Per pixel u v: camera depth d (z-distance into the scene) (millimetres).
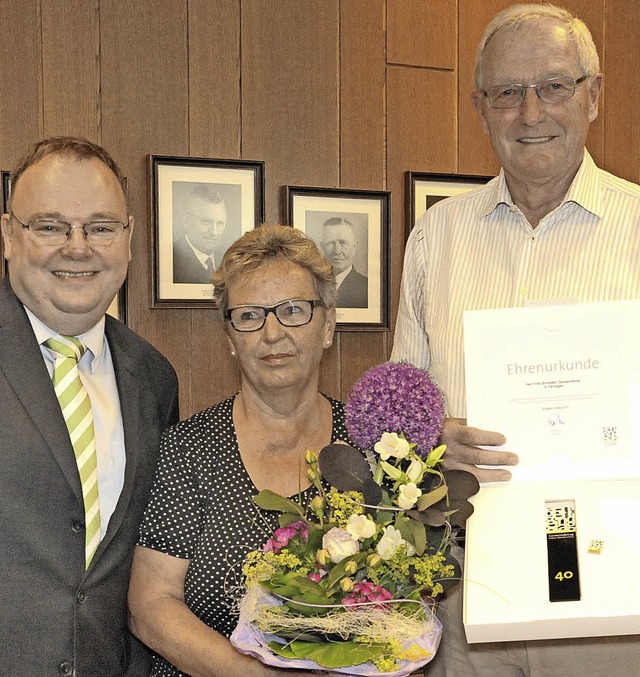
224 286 1678
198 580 1613
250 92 2695
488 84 1728
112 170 1690
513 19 1721
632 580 1376
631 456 1483
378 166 2846
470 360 1550
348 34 2799
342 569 1285
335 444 1402
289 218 2693
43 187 1600
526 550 1428
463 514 1385
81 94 2518
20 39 2455
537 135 1673
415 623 1305
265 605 1334
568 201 1729
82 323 1690
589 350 1516
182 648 1529
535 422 1518
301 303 1634
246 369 1651
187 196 2598
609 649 1648
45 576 1553
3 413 1580
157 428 1805
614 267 1700
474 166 2959
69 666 1550
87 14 2520
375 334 2854
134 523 1674
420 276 1969
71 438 1640
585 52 1692
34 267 1612
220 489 1658
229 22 2666
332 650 1271
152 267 2553
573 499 1474
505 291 1788
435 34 2898
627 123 3123
